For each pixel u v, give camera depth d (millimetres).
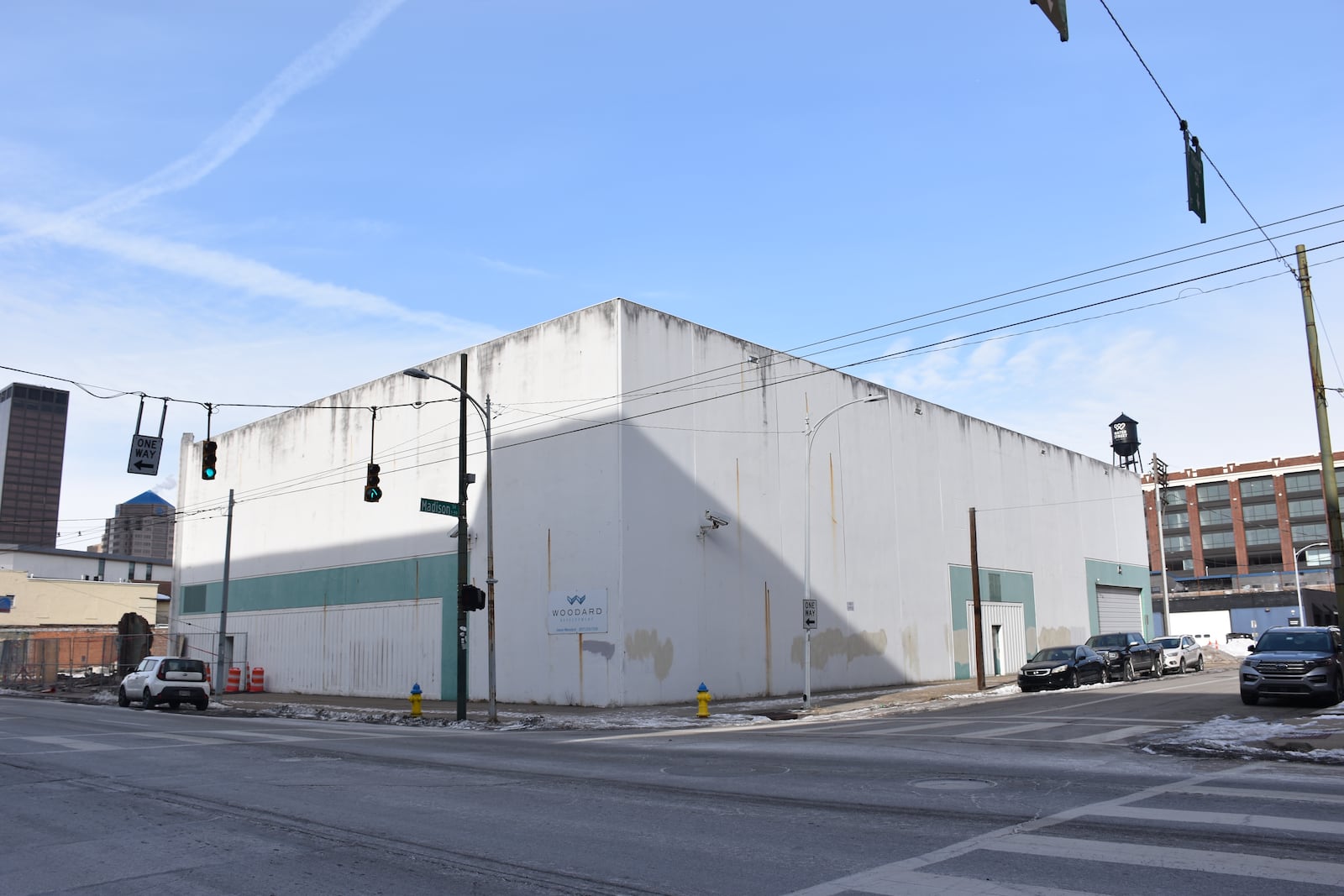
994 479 51719
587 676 31453
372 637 40500
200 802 11727
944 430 48062
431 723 27719
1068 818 9500
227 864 8477
